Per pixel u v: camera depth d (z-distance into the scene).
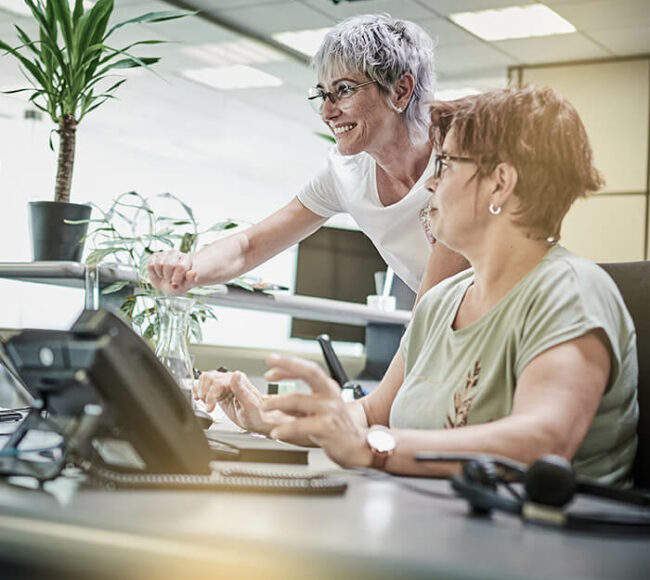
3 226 5.23
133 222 2.40
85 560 0.59
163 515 0.63
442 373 1.19
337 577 0.52
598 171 1.13
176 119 7.21
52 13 2.52
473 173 1.11
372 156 2.03
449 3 5.57
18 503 0.65
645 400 1.23
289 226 2.16
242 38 6.24
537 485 0.71
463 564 0.51
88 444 0.80
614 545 0.62
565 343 1.00
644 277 1.28
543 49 6.48
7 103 5.29
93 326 0.79
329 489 0.81
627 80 6.69
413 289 2.23
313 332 3.94
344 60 1.94
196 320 2.12
